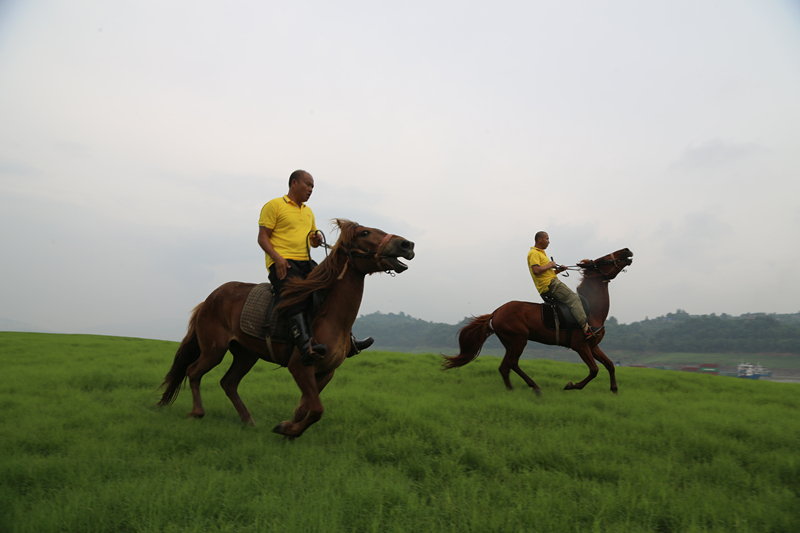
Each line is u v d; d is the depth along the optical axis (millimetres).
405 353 13859
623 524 2797
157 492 2951
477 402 6293
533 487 3365
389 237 4078
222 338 4973
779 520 2900
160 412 5512
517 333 7891
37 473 3295
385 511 2900
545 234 8094
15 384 6984
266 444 4172
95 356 11211
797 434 5133
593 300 8062
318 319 4242
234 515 2762
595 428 5051
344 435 4613
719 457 4145
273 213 4613
